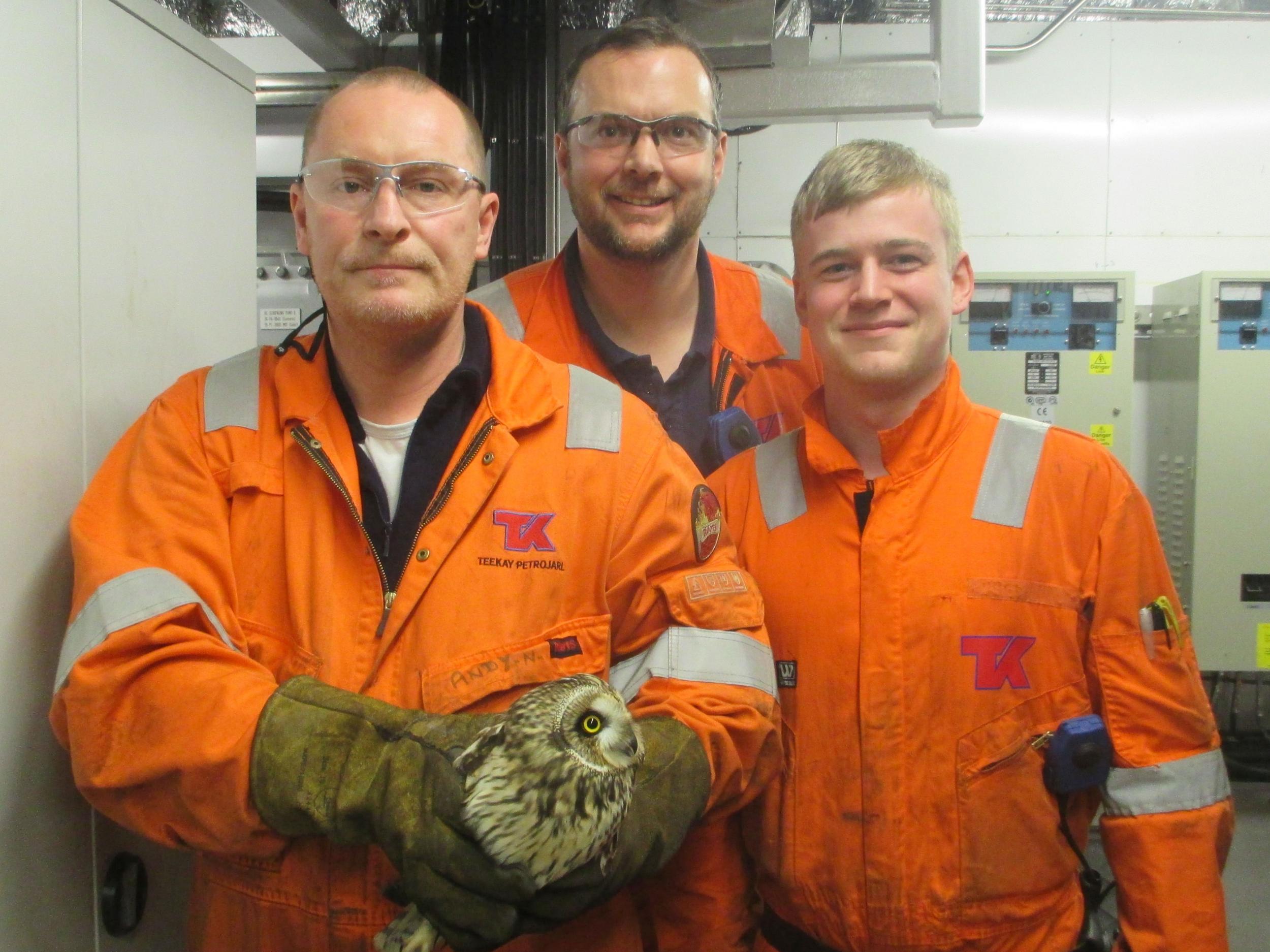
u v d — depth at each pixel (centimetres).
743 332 155
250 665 83
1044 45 287
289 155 251
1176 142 287
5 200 85
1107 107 288
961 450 104
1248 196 287
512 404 96
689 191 132
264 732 77
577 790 70
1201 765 98
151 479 91
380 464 98
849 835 97
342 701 80
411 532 92
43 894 91
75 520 90
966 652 97
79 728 79
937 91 203
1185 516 264
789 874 100
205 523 89
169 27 113
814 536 105
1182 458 267
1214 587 255
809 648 102
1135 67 287
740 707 91
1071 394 256
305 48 201
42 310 91
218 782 77
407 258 90
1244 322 252
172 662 80
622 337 150
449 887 71
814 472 108
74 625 83
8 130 85
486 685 87
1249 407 252
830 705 100
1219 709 292
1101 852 244
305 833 79
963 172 292
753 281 161
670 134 130
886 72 203
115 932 101
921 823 96
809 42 224
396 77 94
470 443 93
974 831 95
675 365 152
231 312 129
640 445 99
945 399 104
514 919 72
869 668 98
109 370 102
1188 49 285
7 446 86
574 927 90
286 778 76
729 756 89
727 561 103
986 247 294
